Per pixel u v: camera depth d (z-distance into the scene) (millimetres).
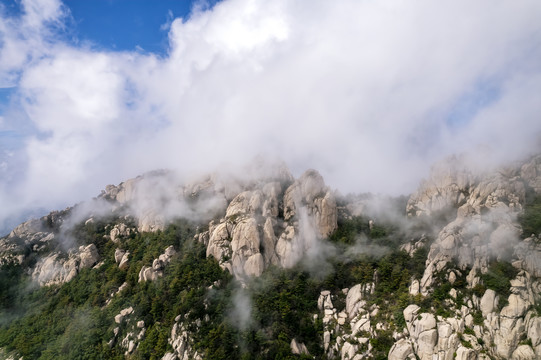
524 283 86125
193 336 99625
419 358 85625
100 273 136500
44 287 137125
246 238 122938
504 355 79125
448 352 82375
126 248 147000
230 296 110375
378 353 91438
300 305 110875
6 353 111562
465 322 86375
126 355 102500
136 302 116250
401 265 114688
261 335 99625
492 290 87500
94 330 109625
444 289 94750
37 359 106500
